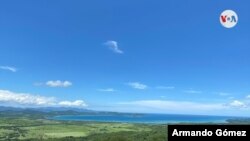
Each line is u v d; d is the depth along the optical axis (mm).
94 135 109500
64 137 128000
